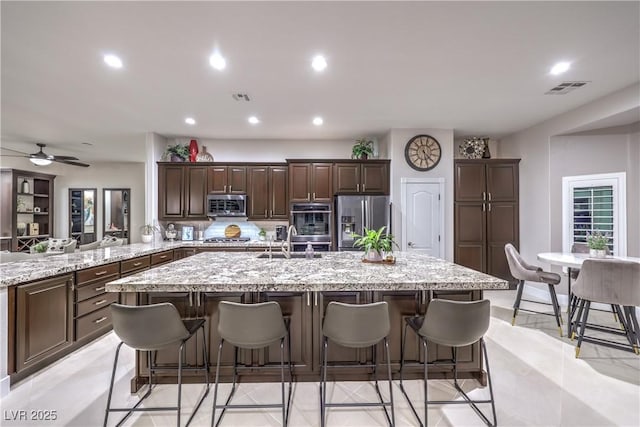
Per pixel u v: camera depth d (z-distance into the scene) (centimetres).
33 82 296
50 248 417
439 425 181
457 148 534
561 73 285
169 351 217
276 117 409
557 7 194
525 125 452
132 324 169
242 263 255
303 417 187
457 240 477
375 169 477
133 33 218
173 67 269
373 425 181
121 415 189
